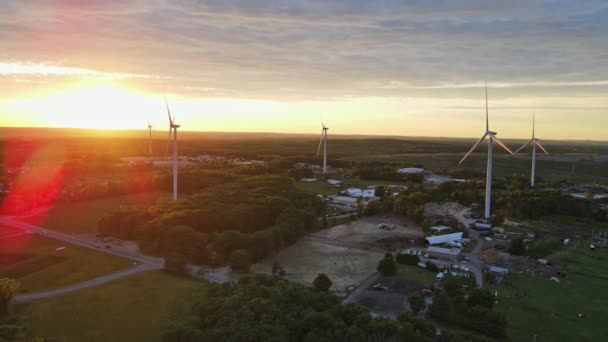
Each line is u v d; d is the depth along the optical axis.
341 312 74.31
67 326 79.38
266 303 74.31
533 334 77.38
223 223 134.50
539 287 100.12
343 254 126.25
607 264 116.81
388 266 106.69
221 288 87.62
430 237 137.75
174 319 78.44
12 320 81.69
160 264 113.75
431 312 83.69
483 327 77.12
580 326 80.69
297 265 115.69
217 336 66.00
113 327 78.94
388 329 67.75
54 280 102.12
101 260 116.62
